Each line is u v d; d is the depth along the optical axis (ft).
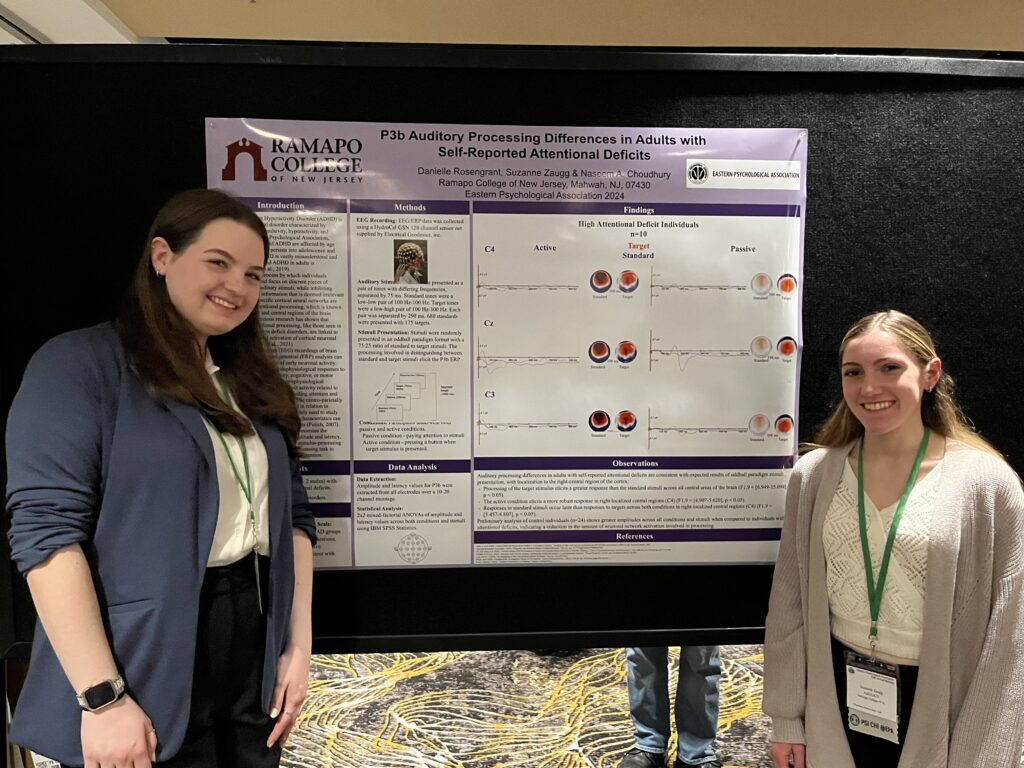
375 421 5.02
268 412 4.29
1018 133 5.21
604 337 5.09
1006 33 9.41
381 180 4.89
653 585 5.25
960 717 3.98
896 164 5.16
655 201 5.04
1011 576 4.00
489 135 4.93
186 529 3.62
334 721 8.61
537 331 5.05
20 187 4.62
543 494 5.14
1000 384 5.33
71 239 4.68
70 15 8.61
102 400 3.59
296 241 4.87
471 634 5.12
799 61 4.99
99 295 4.70
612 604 5.24
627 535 5.21
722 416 5.19
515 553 5.16
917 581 4.08
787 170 5.10
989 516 4.01
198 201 3.91
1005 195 5.24
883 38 9.68
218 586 3.84
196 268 3.79
